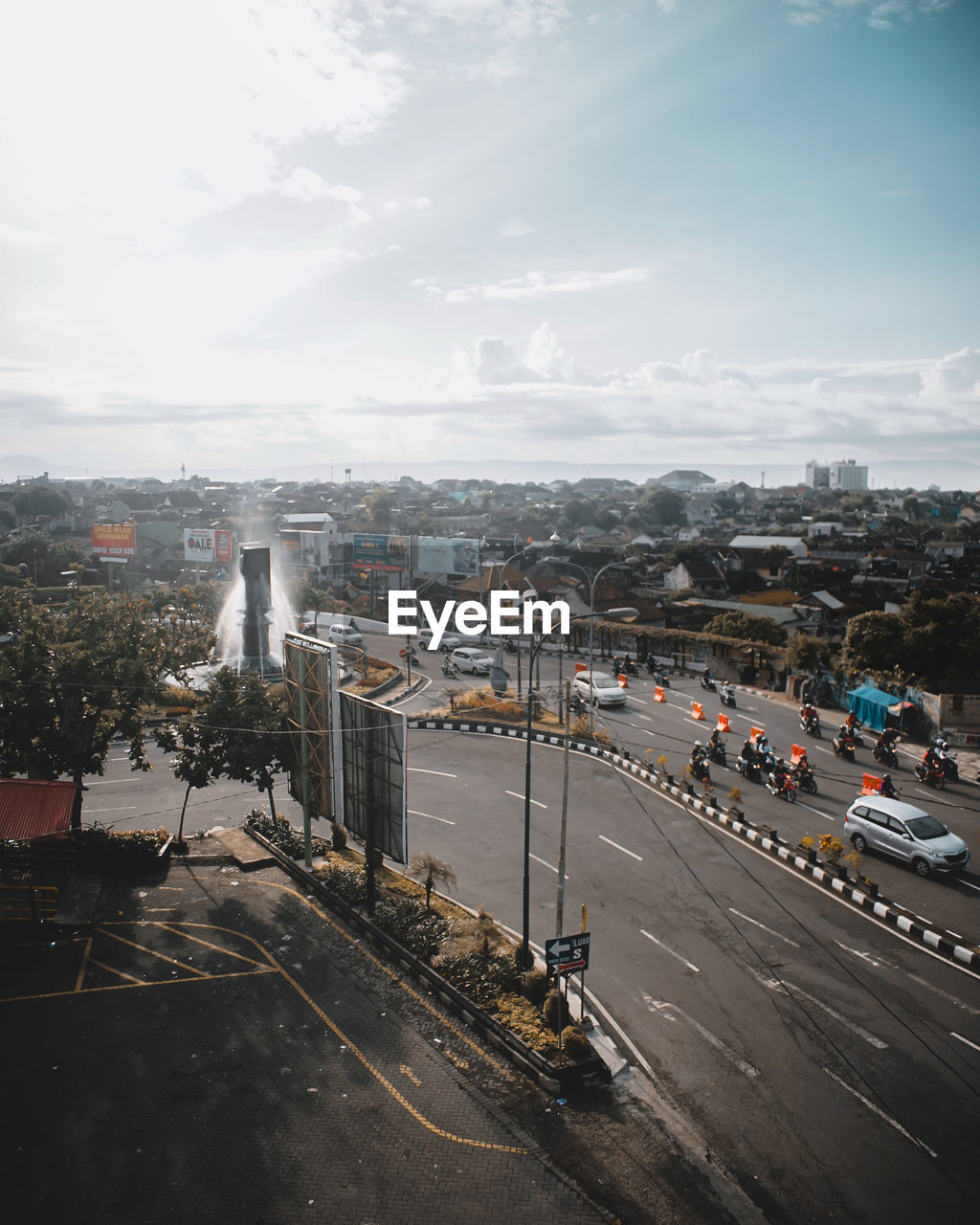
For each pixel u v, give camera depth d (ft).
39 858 85.05
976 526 606.96
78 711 90.12
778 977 67.87
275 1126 51.85
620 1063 57.06
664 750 138.00
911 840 88.58
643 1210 45.14
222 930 78.13
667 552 479.00
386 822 77.46
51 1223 44.34
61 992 67.41
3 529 443.73
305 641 86.99
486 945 70.33
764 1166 47.98
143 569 363.76
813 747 138.10
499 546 451.53
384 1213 45.06
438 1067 58.03
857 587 341.62
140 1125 52.06
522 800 114.83
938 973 68.28
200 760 95.76
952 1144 49.29
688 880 87.30
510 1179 47.47
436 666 216.13
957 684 153.58
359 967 71.77
